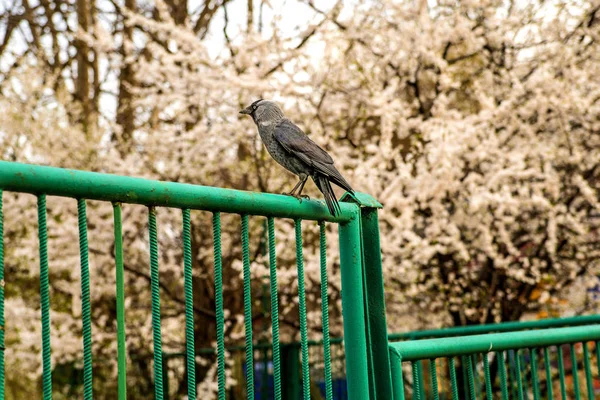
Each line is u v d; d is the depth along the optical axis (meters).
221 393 2.45
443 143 8.97
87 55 13.95
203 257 11.35
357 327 3.09
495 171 9.70
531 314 12.49
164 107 11.05
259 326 12.67
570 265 10.57
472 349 3.42
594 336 4.01
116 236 2.17
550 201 10.65
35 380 12.61
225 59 11.15
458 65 11.52
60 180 2.02
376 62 10.81
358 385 3.05
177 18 13.36
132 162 10.84
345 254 3.15
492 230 10.22
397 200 9.34
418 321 11.23
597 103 10.31
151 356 11.26
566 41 10.68
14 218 10.73
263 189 10.91
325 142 10.14
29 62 12.35
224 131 10.60
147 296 11.89
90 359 2.05
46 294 1.96
